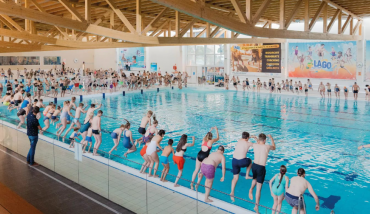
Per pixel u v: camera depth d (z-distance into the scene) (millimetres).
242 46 30000
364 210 5844
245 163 6051
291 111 16578
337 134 11578
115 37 10609
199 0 7090
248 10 8555
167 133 11711
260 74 29141
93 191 6055
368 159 8750
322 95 23312
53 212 5172
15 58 36188
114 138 8703
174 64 35500
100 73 31250
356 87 21188
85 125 9273
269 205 5898
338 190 6746
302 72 26656
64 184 6398
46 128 11500
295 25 26203
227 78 28469
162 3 6242
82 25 9969
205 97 22562
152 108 17438
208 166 5801
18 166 7457
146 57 37219
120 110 16766
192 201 5113
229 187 6762
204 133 11703
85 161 6176
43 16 8891
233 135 11422
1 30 12875
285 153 9328
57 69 36812
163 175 6012
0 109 16625
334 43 24641
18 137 8414
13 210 3387
